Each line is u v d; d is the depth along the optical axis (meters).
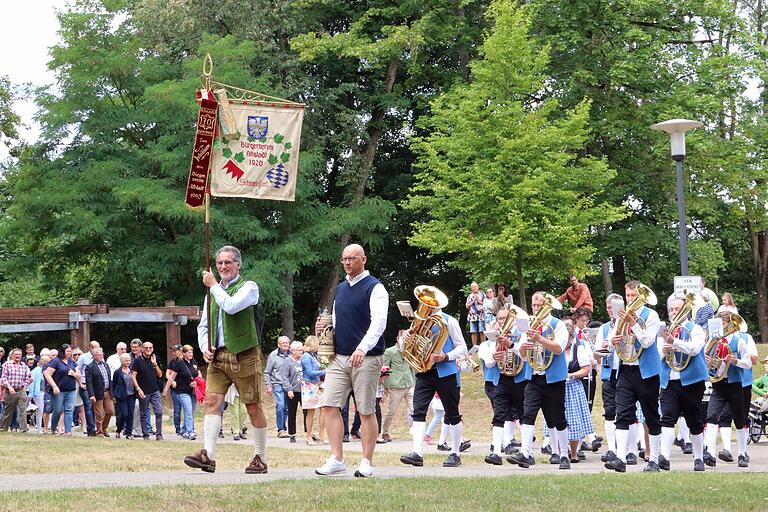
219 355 10.08
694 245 38.41
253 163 10.91
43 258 37.06
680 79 36.56
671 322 13.30
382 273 44.97
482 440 22.83
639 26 36.62
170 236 36.56
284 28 36.47
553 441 14.12
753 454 17.03
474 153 31.20
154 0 34.88
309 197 39.66
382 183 43.25
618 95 35.88
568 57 36.00
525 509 7.74
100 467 12.38
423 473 11.14
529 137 30.31
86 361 25.03
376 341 9.78
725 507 8.31
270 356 22.56
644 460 15.52
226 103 10.86
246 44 33.97
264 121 10.97
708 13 35.75
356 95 38.62
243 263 33.91
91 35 35.12
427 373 12.90
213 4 35.19
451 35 37.50
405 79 42.25
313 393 20.52
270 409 29.92
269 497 7.91
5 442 16.39
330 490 8.44
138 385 21.56
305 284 41.66
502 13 31.81
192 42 35.66
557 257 31.08
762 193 37.91
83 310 30.92
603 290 42.72
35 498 7.70
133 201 33.22
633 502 8.50
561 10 35.28
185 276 35.94
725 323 14.51
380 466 12.85
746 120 40.00
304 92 36.34
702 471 12.66
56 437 18.98
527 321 13.17
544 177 29.78
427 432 20.25
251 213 35.72
